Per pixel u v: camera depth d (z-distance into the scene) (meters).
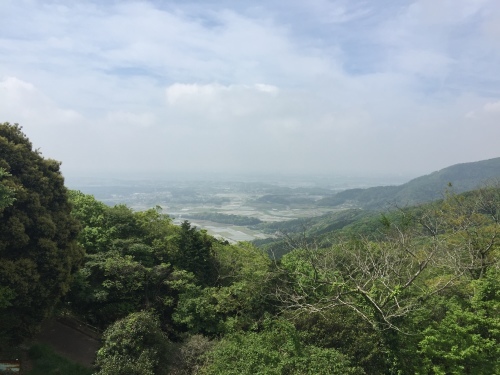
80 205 22.16
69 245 16.19
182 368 13.08
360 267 15.95
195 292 18.06
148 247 20.81
